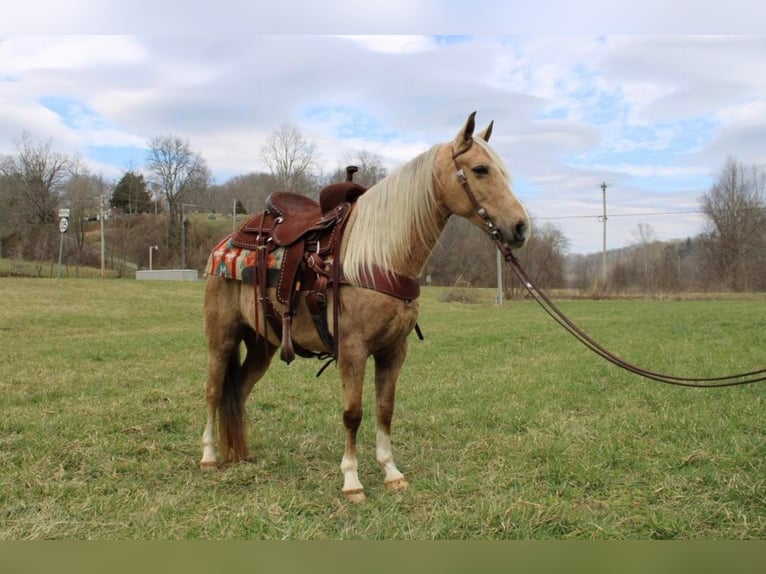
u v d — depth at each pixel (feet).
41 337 40.75
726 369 25.13
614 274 146.10
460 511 10.58
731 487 11.28
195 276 131.03
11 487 11.73
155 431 16.56
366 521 10.37
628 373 24.25
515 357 31.24
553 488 11.71
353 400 11.47
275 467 13.57
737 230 144.46
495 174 11.12
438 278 138.10
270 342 13.55
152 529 10.05
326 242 11.84
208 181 233.96
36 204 166.30
